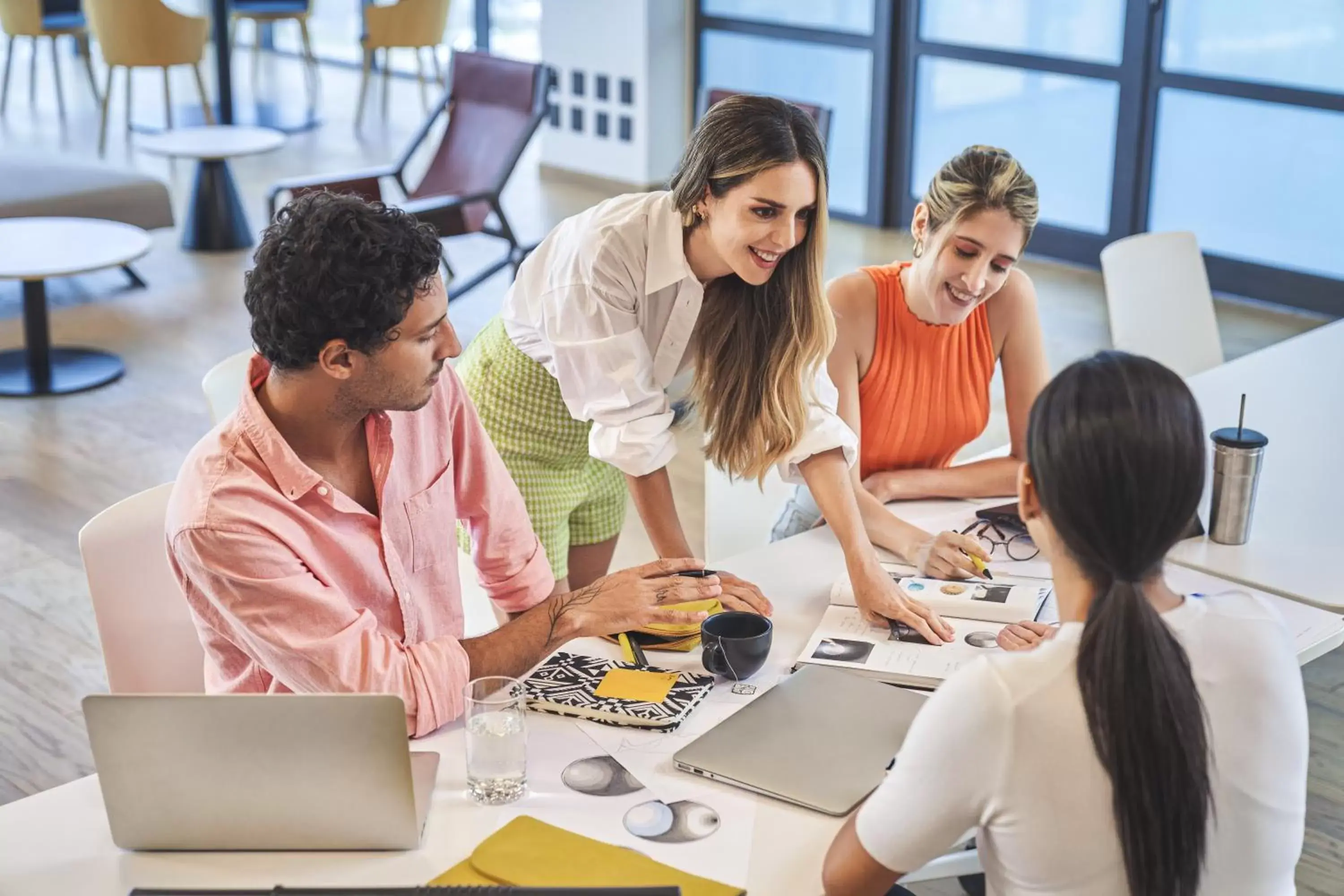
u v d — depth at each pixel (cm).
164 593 201
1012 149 668
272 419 168
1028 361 252
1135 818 117
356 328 156
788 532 265
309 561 168
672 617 187
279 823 148
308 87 1012
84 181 602
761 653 179
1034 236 670
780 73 745
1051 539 123
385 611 181
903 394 251
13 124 920
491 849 147
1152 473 114
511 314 235
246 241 680
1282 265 593
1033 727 119
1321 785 280
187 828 149
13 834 154
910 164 709
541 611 186
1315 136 567
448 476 190
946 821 125
